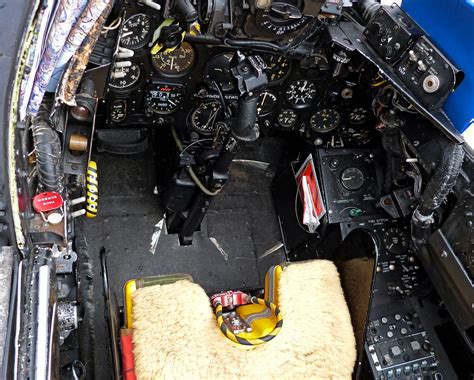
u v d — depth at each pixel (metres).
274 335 0.71
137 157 1.11
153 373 0.67
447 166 0.79
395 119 0.88
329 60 0.88
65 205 0.66
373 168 1.02
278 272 0.79
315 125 1.01
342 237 0.98
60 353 0.71
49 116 0.63
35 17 0.51
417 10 0.82
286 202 1.10
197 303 0.72
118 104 0.92
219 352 0.69
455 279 0.83
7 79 0.53
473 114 0.76
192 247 1.07
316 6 0.74
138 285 0.74
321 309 0.76
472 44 0.73
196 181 0.92
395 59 0.81
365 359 0.89
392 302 0.94
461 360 0.90
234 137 0.82
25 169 0.58
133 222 1.05
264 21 0.75
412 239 0.92
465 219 0.80
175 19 0.75
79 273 0.91
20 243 0.54
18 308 0.50
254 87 0.76
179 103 0.93
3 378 0.46
